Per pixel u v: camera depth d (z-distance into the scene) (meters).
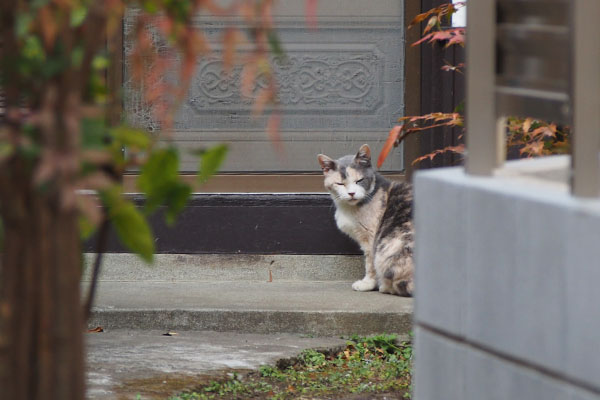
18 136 2.72
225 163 14.22
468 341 3.93
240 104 14.19
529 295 3.50
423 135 13.98
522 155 10.62
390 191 13.46
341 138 14.37
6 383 3.23
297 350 10.81
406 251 12.78
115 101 3.48
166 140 3.32
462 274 3.94
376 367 10.39
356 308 11.94
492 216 3.72
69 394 3.26
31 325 3.23
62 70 2.92
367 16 14.17
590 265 3.14
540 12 3.70
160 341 11.17
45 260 3.18
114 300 12.34
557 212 3.32
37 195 3.13
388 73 14.24
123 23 10.99
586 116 3.39
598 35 3.39
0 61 2.97
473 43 3.96
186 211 13.89
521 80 3.82
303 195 14.00
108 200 3.18
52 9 2.88
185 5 3.06
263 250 13.98
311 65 14.27
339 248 13.99
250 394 9.10
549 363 3.40
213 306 12.04
